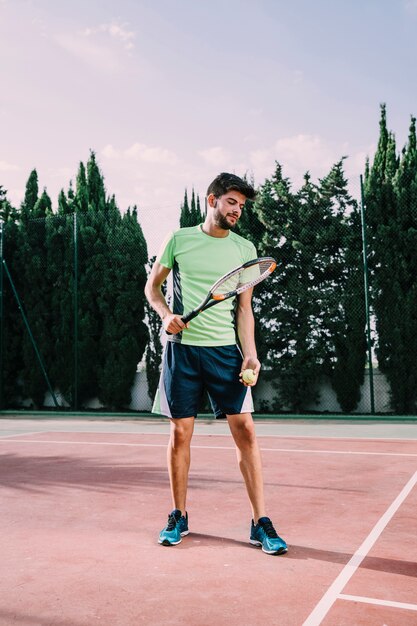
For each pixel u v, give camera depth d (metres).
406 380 11.30
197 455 6.40
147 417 11.97
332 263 11.86
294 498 4.29
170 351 3.15
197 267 3.15
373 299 11.55
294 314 12.18
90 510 3.98
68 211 14.95
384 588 2.46
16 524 3.63
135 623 2.14
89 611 2.25
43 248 13.90
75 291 12.45
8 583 2.57
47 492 4.59
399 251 11.53
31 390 13.63
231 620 2.15
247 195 3.10
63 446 7.41
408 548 3.05
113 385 13.06
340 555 2.92
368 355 10.89
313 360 11.95
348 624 2.10
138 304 13.20
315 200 12.16
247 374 2.98
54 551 3.04
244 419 3.07
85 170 15.16
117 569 2.73
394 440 7.64
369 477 5.09
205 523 3.57
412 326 11.27
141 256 13.30
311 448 6.95
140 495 4.44
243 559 2.86
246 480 3.10
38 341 13.64
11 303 13.91
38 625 2.14
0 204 17.88
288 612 2.21
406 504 4.08
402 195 11.56
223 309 3.17
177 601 2.34
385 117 12.56
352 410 11.79
